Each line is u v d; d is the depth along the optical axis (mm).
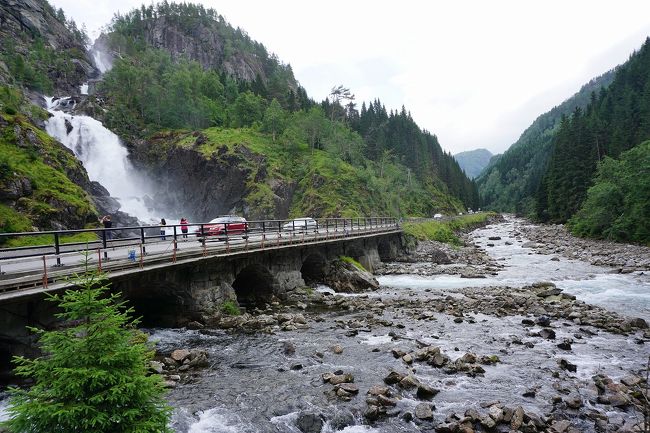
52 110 107750
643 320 22578
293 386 14531
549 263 49812
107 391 6996
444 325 22938
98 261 16188
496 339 20234
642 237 62375
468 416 12172
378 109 194375
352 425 12117
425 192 154750
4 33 138750
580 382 15023
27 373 7129
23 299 12312
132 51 186125
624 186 69375
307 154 114312
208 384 14656
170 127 119875
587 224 74938
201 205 95312
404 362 17000
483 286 36125
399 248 60250
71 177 62688
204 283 23203
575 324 23125
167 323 22438
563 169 101125
